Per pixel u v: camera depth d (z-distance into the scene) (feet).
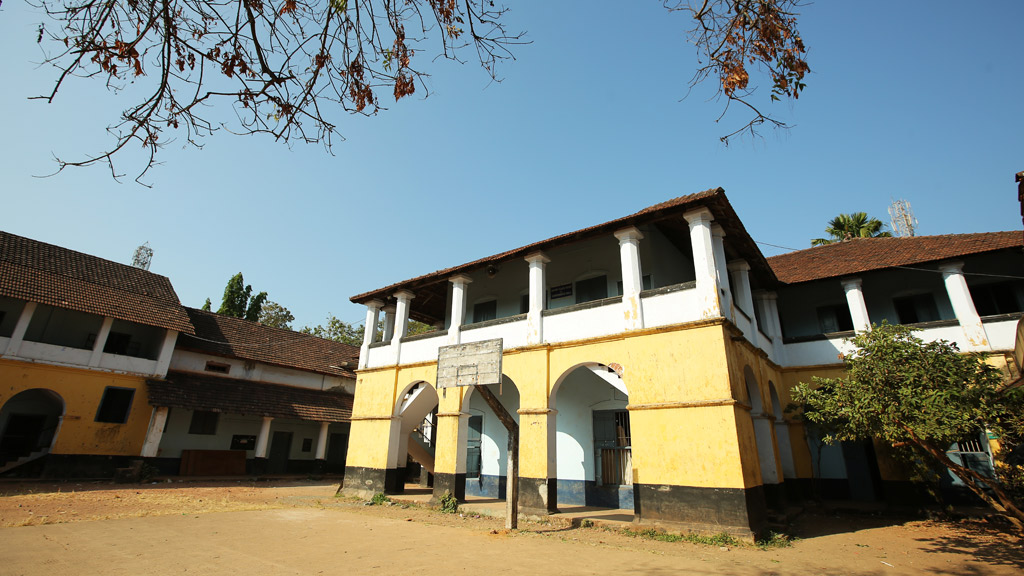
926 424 24.94
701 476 29.45
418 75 13.97
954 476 39.91
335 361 90.94
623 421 42.37
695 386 31.22
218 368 73.46
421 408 50.19
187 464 65.92
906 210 84.23
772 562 23.30
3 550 22.08
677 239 44.45
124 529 28.53
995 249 38.04
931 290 45.44
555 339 38.99
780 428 42.93
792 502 40.81
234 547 24.73
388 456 47.24
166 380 64.95
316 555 23.48
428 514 38.09
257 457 69.56
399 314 52.11
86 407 57.67
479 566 21.88
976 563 23.32
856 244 54.60
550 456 36.29
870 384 27.09
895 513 38.45
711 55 13.96
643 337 34.27
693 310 32.99
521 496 36.27
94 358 59.21
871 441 45.52
